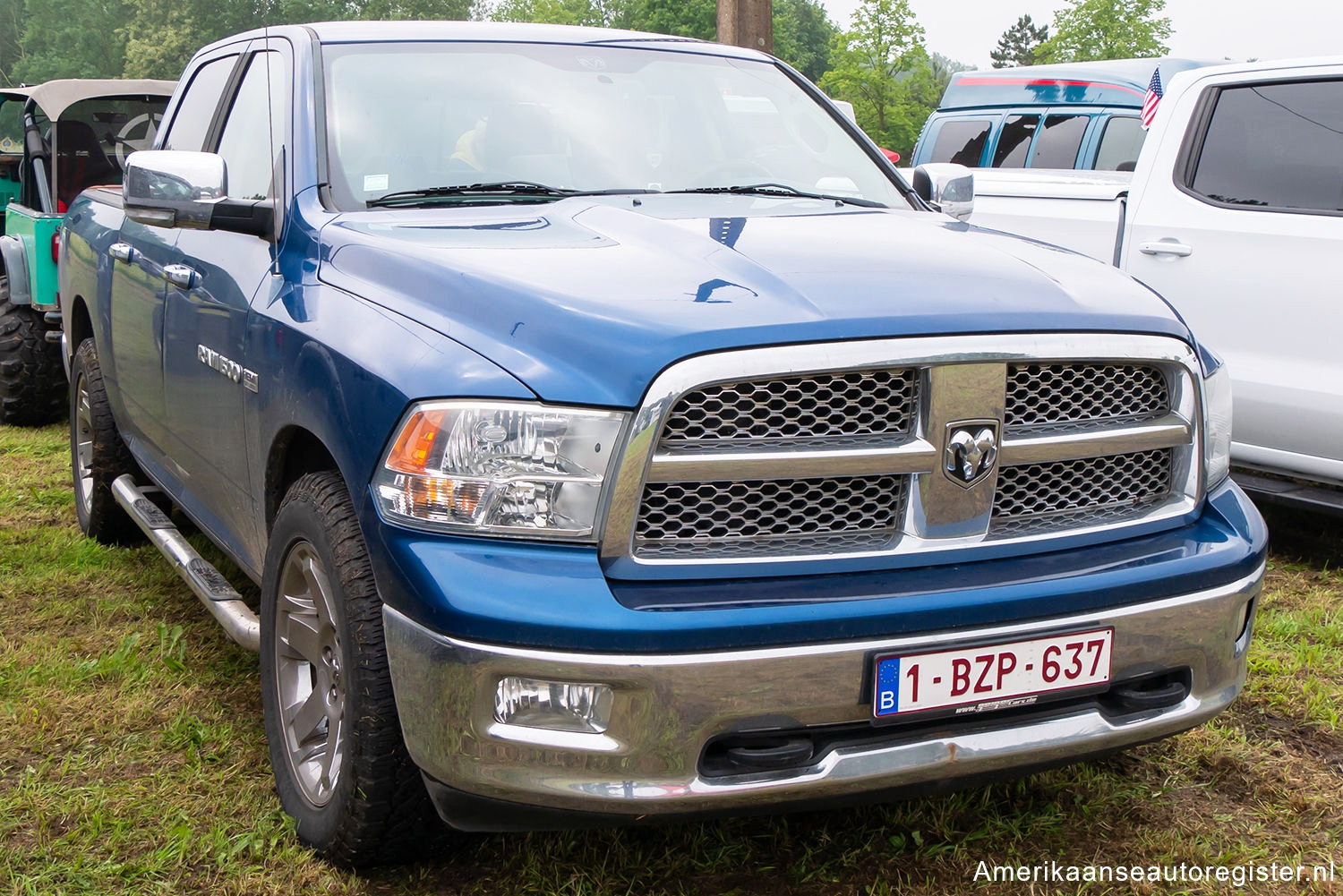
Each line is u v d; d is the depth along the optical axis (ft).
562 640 6.42
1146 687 7.75
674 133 11.28
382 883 8.15
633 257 7.98
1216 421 8.34
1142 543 7.77
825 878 8.26
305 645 8.71
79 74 271.49
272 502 9.41
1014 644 7.01
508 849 8.54
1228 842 8.79
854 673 6.69
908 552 7.07
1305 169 15.47
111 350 14.10
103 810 8.97
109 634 12.62
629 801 6.52
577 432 6.67
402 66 10.94
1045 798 9.39
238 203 9.92
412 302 7.85
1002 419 7.19
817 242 8.41
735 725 6.57
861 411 6.96
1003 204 19.86
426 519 6.86
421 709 6.84
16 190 28.30
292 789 8.71
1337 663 12.06
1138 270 17.19
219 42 13.85
